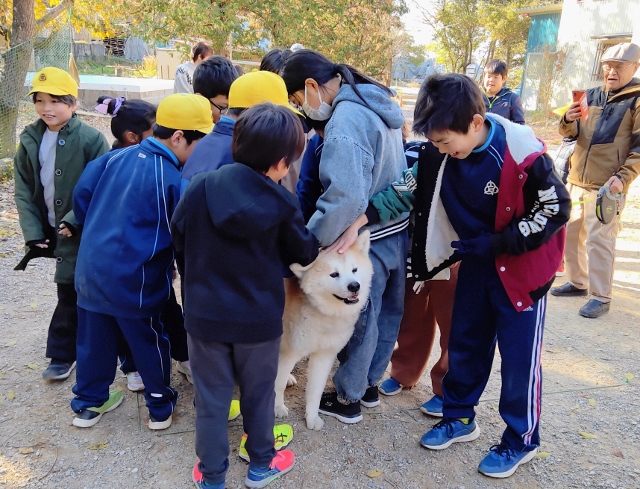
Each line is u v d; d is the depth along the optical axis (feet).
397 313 9.29
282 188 6.76
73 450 8.33
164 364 8.73
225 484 7.76
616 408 9.96
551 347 12.41
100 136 10.23
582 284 15.47
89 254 8.25
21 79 26.35
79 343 8.70
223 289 6.73
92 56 99.60
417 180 8.25
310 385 8.98
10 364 10.62
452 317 8.59
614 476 8.10
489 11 96.78
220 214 6.42
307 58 8.12
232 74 10.94
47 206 10.23
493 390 10.58
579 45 64.18
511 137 7.19
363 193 7.55
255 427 7.43
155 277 8.39
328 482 7.89
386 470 8.18
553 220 7.04
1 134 26.20
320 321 8.47
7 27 31.83
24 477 7.72
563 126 14.57
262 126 6.40
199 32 31.58
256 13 33.27
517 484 7.93
